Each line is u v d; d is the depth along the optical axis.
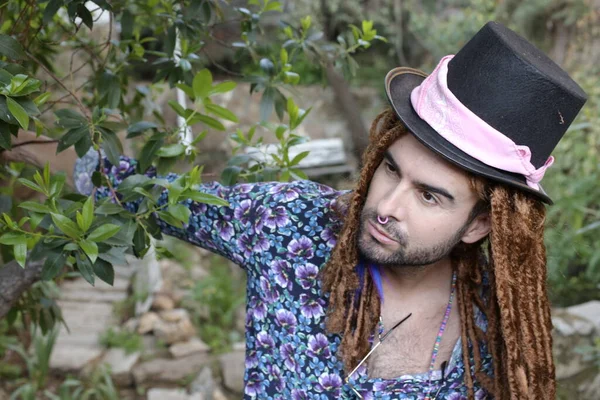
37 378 3.68
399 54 6.46
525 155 1.17
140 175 1.32
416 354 1.37
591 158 4.29
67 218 1.20
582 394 3.24
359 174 1.28
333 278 1.31
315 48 1.90
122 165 1.49
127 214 1.30
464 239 1.28
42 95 1.33
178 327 4.19
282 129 1.71
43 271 1.23
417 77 1.36
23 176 1.78
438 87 1.18
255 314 1.43
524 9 5.56
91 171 1.50
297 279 1.37
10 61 1.53
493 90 1.17
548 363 1.28
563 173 4.48
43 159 1.61
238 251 1.42
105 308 4.36
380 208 1.18
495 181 1.19
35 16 1.76
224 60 6.23
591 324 3.32
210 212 1.43
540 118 1.17
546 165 1.22
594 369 3.28
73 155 1.60
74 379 3.77
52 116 2.67
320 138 6.01
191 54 1.76
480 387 1.38
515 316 1.24
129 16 1.72
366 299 1.33
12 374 3.72
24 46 1.64
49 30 1.97
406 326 1.36
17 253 1.21
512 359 1.25
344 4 6.37
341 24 6.43
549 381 1.29
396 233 1.20
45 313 2.12
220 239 1.43
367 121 6.26
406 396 1.36
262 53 1.93
